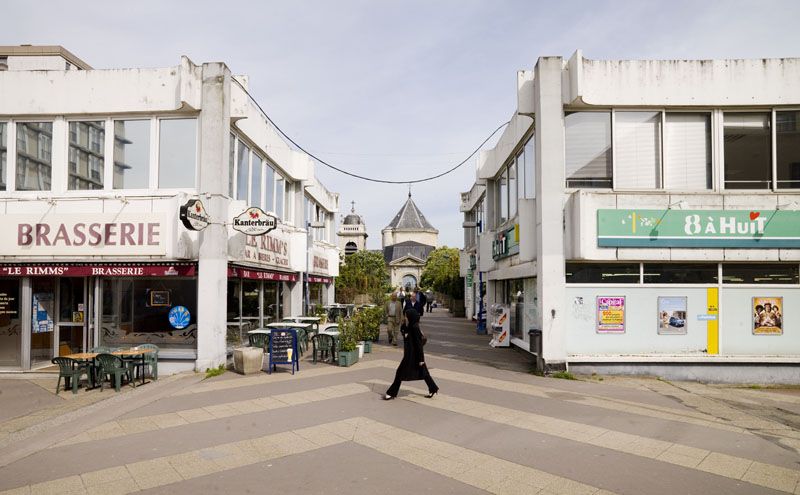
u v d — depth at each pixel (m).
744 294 11.70
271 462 5.90
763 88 11.68
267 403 8.61
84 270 11.77
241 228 11.78
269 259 15.19
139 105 12.02
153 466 5.77
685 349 11.57
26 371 12.19
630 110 11.89
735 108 11.89
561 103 11.66
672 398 9.37
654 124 11.91
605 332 11.56
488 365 12.71
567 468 5.76
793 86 11.66
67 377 10.14
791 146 11.90
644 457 6.12
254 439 6.71
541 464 5.88
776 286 11.69
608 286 11.62
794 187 11.84
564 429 7.22
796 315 11.68
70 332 12.56
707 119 11.98
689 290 11.65
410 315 8.98
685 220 11.45
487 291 22.12
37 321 12.52
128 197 11.91
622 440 6.76
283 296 18.81
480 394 9.37
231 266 12.59
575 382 10.64
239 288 14.12
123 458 6.02
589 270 11.71
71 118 12.38
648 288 11.63
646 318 11.59
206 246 11.65
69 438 6.78
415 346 8.93
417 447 6.43
